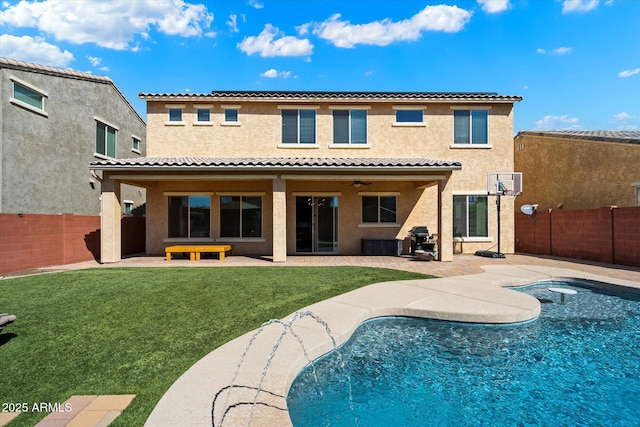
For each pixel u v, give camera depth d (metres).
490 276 10.52
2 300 7.74
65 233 13.69
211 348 5.18
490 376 5.00
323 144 16.95
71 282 9.61
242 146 16.94
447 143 16.98
